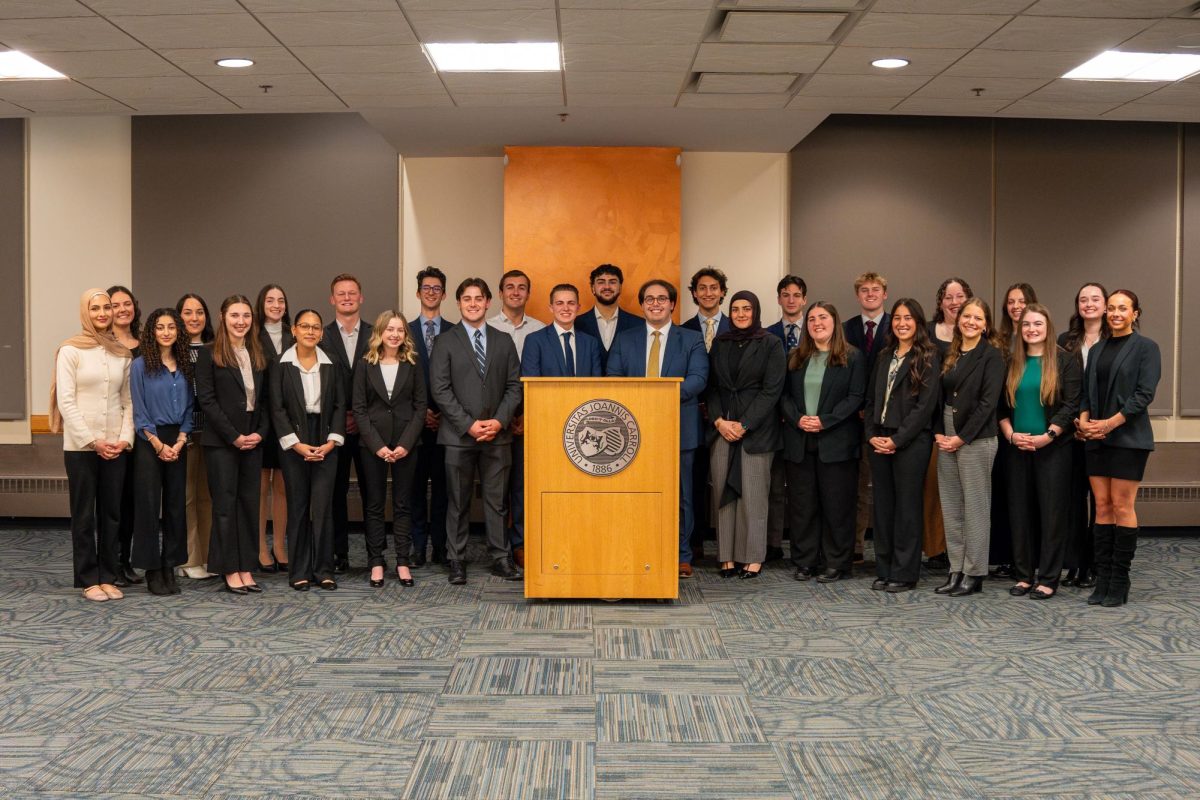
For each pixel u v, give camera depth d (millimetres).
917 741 3299
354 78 5852
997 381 5289
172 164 7816
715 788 2912
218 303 7855
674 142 7438
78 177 7828
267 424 5457
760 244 7852
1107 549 5273
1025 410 5359
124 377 5316
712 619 4844
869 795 2875
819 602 5215
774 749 3217
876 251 7801
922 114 6785
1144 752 3223
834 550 5742
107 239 7863
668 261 7480
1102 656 4285
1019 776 3021
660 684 3857
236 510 5379
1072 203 7789
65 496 7699
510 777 2977
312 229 7832
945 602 5242
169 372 5227
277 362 5371
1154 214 7793
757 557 5777
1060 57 5406
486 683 3848
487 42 5141
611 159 7477
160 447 5184
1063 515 5348
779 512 6348
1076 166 7773
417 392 5590
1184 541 7297
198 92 6203
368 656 4191
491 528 5719
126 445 5203
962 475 5375
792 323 6406
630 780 2963
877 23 4844
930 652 4320
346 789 2887
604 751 3186
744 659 4191
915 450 5398
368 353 5555
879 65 5578
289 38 5082
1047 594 5336
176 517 5340
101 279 7863
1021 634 4625
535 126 7004
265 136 7816
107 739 3266
